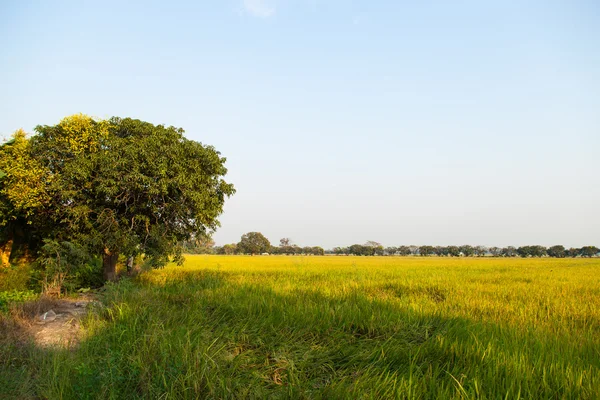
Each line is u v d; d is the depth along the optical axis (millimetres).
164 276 19406
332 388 5207
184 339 6723
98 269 16391
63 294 12680
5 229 15344
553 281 20125
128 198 14594
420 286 16547
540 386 5359
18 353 6504
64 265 13266
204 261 49062
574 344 7121
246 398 5168
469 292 14852
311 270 27922
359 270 26453
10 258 16031
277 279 19141
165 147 14461
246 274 22828
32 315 8711
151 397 5000
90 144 14352
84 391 5023
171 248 15500
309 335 7754
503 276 23547
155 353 6258
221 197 16797
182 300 10594
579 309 11398
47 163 14203
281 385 5594
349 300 11109
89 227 14164
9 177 13766
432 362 6262
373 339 7629
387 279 20281
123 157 14039
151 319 7957
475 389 5109
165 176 14344
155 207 14852
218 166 16219
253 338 7418
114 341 7000
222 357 6312
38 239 16406
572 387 5242
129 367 5719
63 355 6160
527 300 13109
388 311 9625
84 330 7711
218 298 10766
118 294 10141
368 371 5797
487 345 6762
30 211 13742
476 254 130000
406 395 5094
